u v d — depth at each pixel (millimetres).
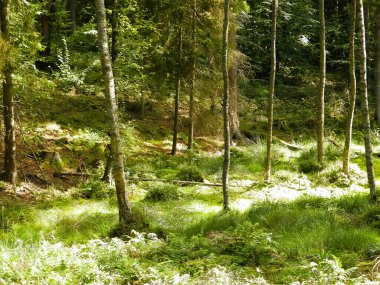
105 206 10406
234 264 6148
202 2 15258
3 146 12953
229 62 15977
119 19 11766
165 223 9133
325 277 5391
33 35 10875
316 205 10438
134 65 11992
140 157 14812
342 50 26969
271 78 13375
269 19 24859
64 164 13031
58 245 6594
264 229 8328
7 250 6734
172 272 5941
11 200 10305
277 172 14164
